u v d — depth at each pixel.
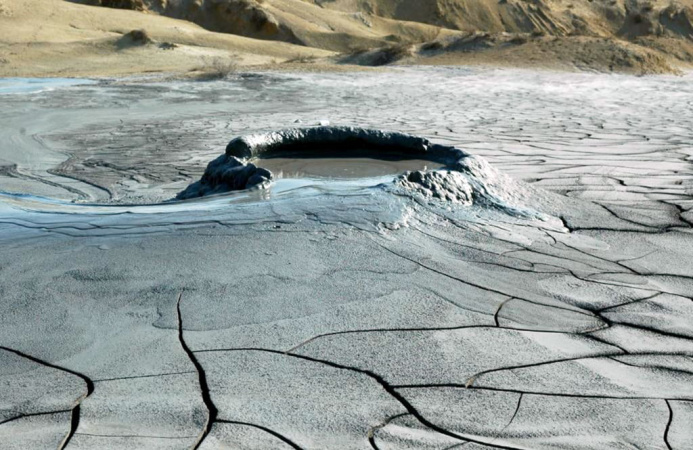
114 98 20.72
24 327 3.53
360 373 3.09
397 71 29.53
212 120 16.00
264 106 18.72
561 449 2.56
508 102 19.56
